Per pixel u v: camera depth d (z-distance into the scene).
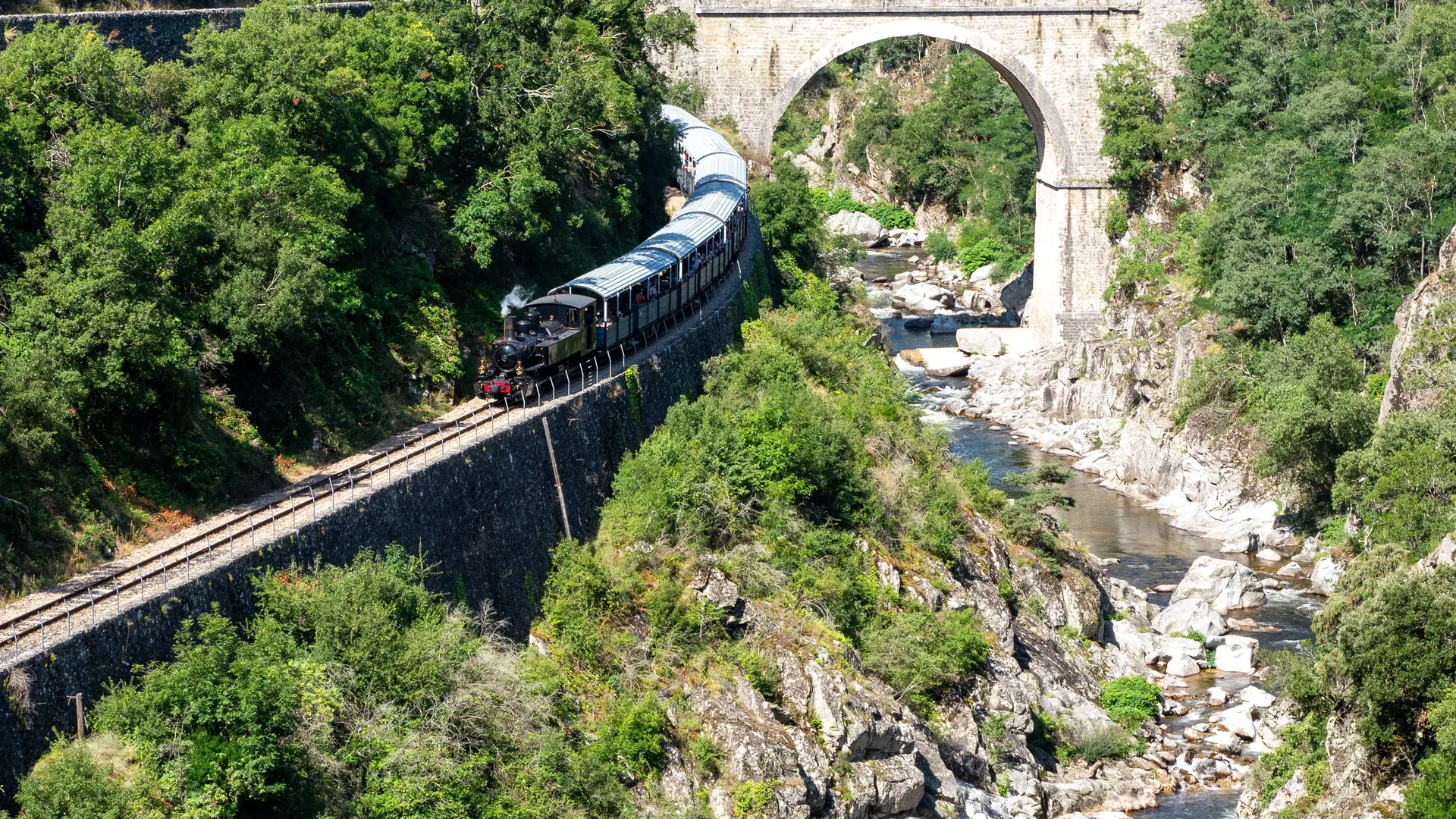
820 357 86.69
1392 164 107.75
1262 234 113.25
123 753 38.47
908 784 56.53
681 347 74.06
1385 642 58.41
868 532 70.00
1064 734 68.62
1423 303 94.44
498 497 56.47
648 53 117.00
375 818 42.78
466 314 72.50
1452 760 53.94
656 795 50.88
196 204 55.62
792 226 109.06
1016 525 80.50
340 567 48.12
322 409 60.66
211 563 44.66
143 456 51.88
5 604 43.31
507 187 74.25
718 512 62.94
